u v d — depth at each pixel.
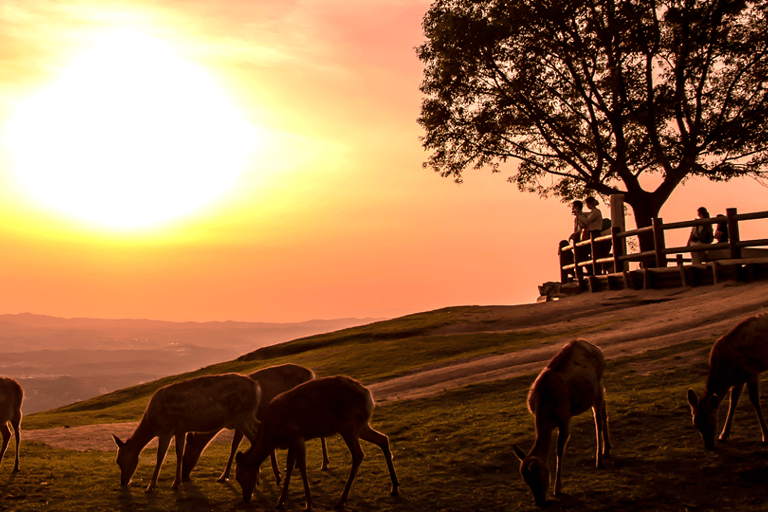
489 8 35.41
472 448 12.70
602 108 34.31
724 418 12.37
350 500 10.06
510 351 23.77
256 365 31.88
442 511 9.62
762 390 13.49
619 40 33.50
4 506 9.74
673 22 32.53
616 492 9.88
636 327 23.28
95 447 16.17
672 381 15.74
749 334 11.04
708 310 23.12
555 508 9.48
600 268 33.62
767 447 10.85
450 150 38.66
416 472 11.48
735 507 9.22
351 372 24.97
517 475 11.09
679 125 34.72
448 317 35.41
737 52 34.00
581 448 11.84
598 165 35.47
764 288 24.58
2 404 11.74
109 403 32.19
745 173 35.72
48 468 12.39
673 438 11.79
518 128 37.00
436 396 18.31
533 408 10.01
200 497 10.25
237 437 11.61
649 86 34.00
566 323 28.31
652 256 30.22
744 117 34.03
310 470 11.98
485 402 16.89
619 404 14.05
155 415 10.70
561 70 35.84
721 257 27.86
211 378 10.86
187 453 11.47
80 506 9.70
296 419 9.73
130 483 11.09
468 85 36.78
